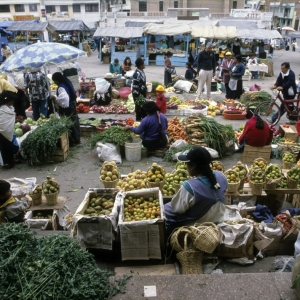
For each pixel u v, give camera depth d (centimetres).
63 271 278
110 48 2738
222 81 1644
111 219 368
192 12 5022
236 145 834
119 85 1469
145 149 840
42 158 763
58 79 820
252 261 393
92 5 5072
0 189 416
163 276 322
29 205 496
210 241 347
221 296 300
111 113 1192
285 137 880
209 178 373
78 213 383
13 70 782
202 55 1307
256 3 5138
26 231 311
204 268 375
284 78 1034
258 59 2152
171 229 392
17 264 277
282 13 6106
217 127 795
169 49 2625
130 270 367
